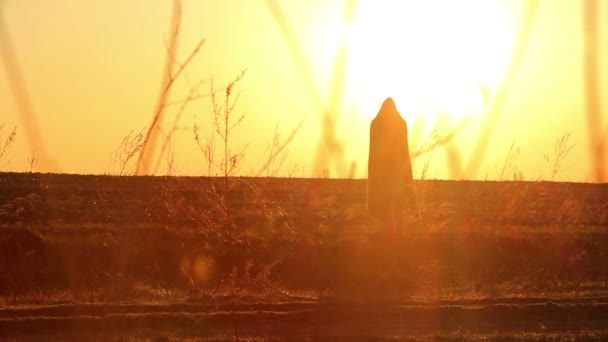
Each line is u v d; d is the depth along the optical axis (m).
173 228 23.05
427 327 17.34
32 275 21.28
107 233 20.12
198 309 17.36
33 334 15.58
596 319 18.72
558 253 27.17
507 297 20.70
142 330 15.83
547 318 18.67
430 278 23.89
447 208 29.61
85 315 16.39
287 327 16.75
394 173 24.45
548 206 31.14
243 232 23.64
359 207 30.61
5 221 24.70
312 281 22.78
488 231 27.25
